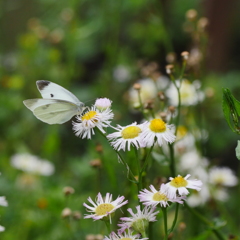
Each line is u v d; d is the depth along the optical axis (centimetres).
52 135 95
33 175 88
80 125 59
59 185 89
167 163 66
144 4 105
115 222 70
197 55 79
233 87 106
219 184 75
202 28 78
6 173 96
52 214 78
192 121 77
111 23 114
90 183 91
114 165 79
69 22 109
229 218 75
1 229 61
